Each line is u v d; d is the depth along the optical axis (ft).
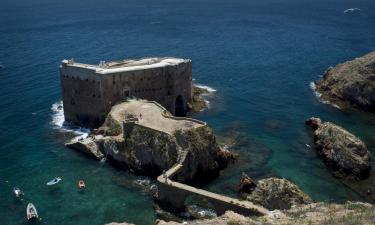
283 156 293.43
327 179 265.54
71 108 351.46
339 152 274.36
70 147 304.09
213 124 345.31
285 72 492.13
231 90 429.38
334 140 285.02
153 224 219.00
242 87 438.81
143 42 651.66
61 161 286.46
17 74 464.65
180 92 370.12
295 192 223.30
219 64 523.29
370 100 383.65
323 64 526.16
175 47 614.75
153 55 561.43
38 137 322.75
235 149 301.63
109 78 331.98
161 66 355.77
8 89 418.31
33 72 472.03
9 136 322.55
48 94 408.26
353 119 364.17
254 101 399.03
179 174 253.85
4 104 382.01
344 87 400.47
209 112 371.97
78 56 544.21
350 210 177.78
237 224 171.53
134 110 315.58
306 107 387.14
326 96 410.52
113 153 282.97
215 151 277.85
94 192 249.96
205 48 611.47
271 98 407.64
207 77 471.21
